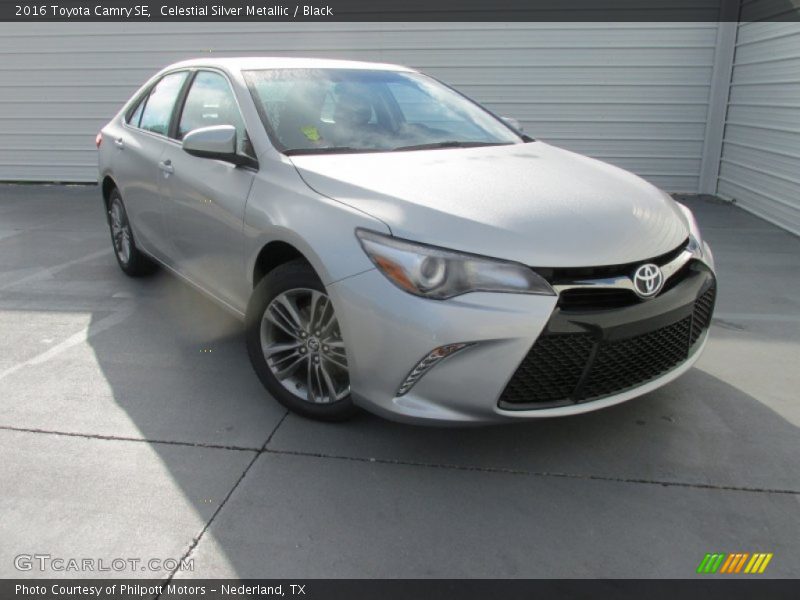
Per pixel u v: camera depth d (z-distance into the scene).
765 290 4.90
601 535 2.29
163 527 2.29
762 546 2.24
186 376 3.41
